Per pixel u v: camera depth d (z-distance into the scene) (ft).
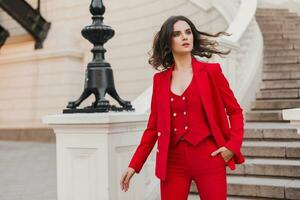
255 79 24.53
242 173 16.71
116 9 44.60
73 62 46.73
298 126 8.65
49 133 46.96
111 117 10.87
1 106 50.85
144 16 42.14
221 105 8.40
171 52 8.80
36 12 47.57
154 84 8.78
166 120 8.36
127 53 43.65
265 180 15.76
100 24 11.74
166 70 8.72
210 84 8.43
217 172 8.19
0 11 52.47
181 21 8.55
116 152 11.36
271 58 27.78
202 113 8.30
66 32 47.29
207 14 34.01
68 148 11.50
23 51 48.98
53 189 21.79
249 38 25.55
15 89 49.85
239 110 8.36
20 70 49.55
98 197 11.14
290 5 44.29
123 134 11.51
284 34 33.50
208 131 8.26
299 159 17.04
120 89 44.09
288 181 15.40
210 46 9.85
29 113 48.73
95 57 11.77
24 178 25.09
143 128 12.21
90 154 11.26
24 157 34.50
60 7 48.24
